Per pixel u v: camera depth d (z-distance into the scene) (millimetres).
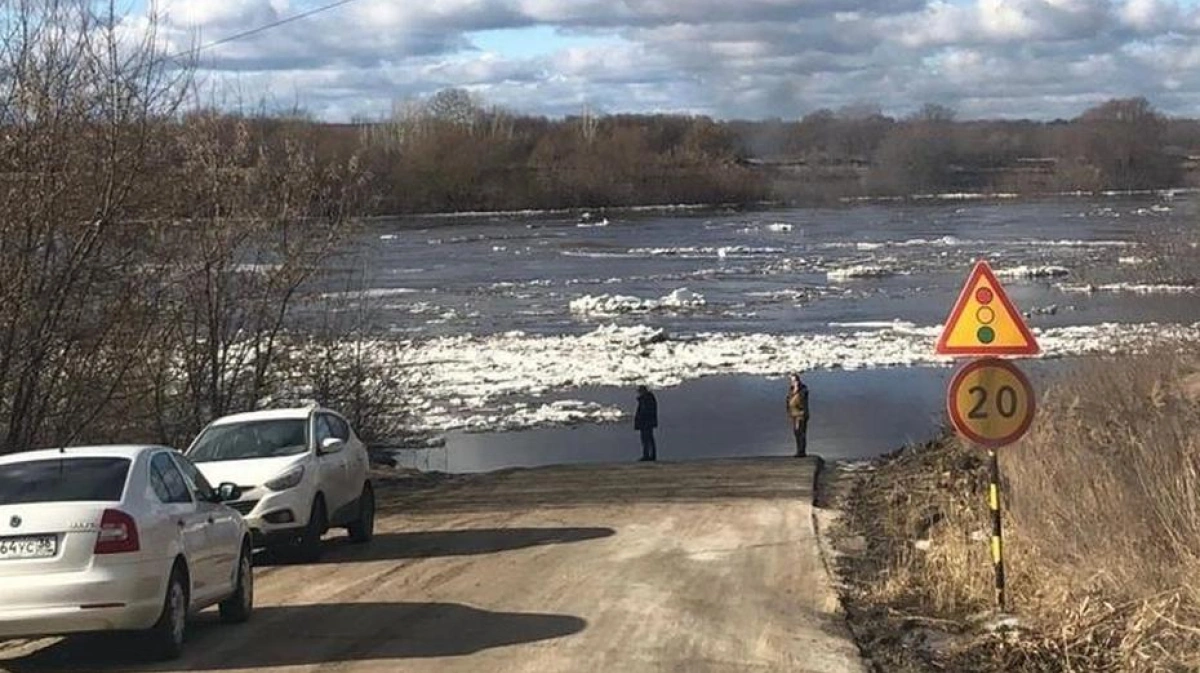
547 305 67125
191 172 25172
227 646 10930
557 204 156250
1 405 18375
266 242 27766
